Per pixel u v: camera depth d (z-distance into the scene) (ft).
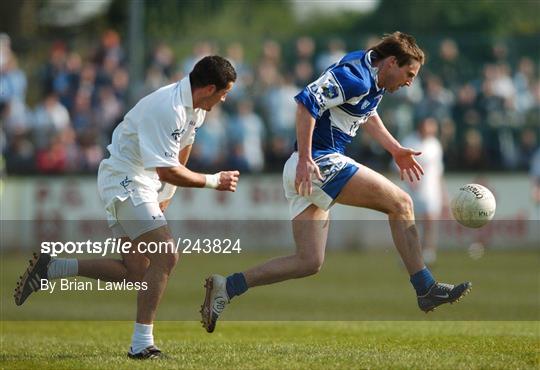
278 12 357.20
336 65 92.58
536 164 234.79
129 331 120.16
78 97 258.16
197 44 261.65
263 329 121.60
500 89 261.85
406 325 124.77
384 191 92.73
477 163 256.73
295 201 94.63
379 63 92.89
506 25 347.15
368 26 366.63
